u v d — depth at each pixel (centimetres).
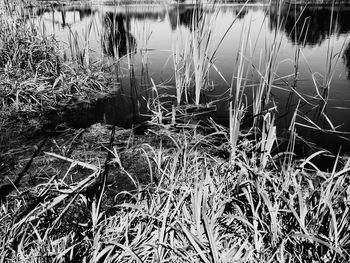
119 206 199
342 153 288
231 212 188
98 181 253
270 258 159
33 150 302
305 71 508
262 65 539
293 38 718
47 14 1072
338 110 373
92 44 711
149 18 1025
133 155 292
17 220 196
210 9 378
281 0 293
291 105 390
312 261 158
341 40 688
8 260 167
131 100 428
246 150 263
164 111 389
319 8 1098
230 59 582
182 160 237
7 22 488
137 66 575
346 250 156
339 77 477
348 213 162
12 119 367
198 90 394
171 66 569
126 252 157
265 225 171
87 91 454
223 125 349
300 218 162
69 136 330
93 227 177
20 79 417
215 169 226
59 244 179
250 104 394
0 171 267
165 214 165
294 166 229
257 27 833
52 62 485
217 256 146
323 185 194
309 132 327
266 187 192
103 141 318
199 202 161
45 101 408
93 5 1280
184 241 167
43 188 221
